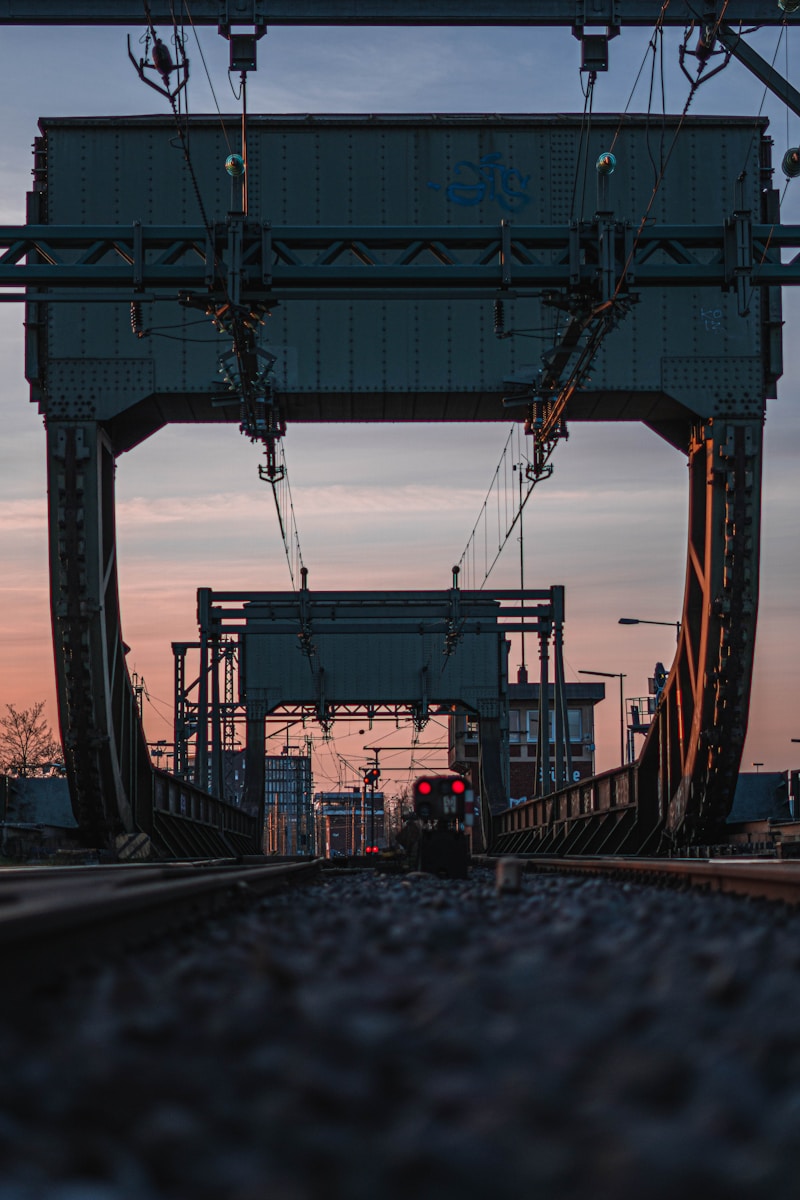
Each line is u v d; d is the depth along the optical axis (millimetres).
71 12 23875
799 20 23641
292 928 10883
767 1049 4641
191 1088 4410
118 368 33094
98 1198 3156
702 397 33281
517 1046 4852
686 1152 3338
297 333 33219
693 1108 3855
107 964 8156
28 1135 3799
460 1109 3965
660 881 18266
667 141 33625
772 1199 3066
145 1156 3572
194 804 46281
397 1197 3195
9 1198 3141
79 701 34188
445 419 35250
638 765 37719
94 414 32969
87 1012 6246
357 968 7578
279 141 33375
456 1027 5250
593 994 6262
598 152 33656
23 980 7027
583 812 44500
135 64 21562
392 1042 5012
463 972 7121
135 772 37938
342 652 65312
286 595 55250
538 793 55000
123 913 9602
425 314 33375
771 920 10516
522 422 35406
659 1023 5312
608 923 10336
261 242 23594
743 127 33594
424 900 14125
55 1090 4391
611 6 23953
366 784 67562
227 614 55062
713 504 33406
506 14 23938
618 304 23828
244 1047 5266
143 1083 4477
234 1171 3381
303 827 127500
